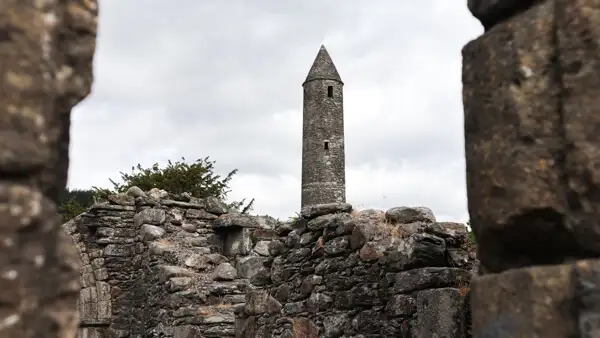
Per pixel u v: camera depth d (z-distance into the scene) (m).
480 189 2.29
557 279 2.04
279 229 9.31
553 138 2.09
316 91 45.19
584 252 2.05
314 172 44.06
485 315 2.25
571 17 2.07
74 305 1.88
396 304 7.11
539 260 2.24
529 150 2.13
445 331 6.46
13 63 1.74
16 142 1.73
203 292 11.86
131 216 14.80
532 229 2.17
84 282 14.48
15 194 1.74
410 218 7.93
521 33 2.21
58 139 1.92
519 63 2.19
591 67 2.01
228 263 12.67
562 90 2.08
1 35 1.73
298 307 8.61
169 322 12.03
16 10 1.76
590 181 1.97
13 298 1.70
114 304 14.30
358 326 7.61
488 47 2.32
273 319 9.05
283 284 8.99
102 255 14.49
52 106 1.84
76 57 2.00
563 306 2.01
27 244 1.76
